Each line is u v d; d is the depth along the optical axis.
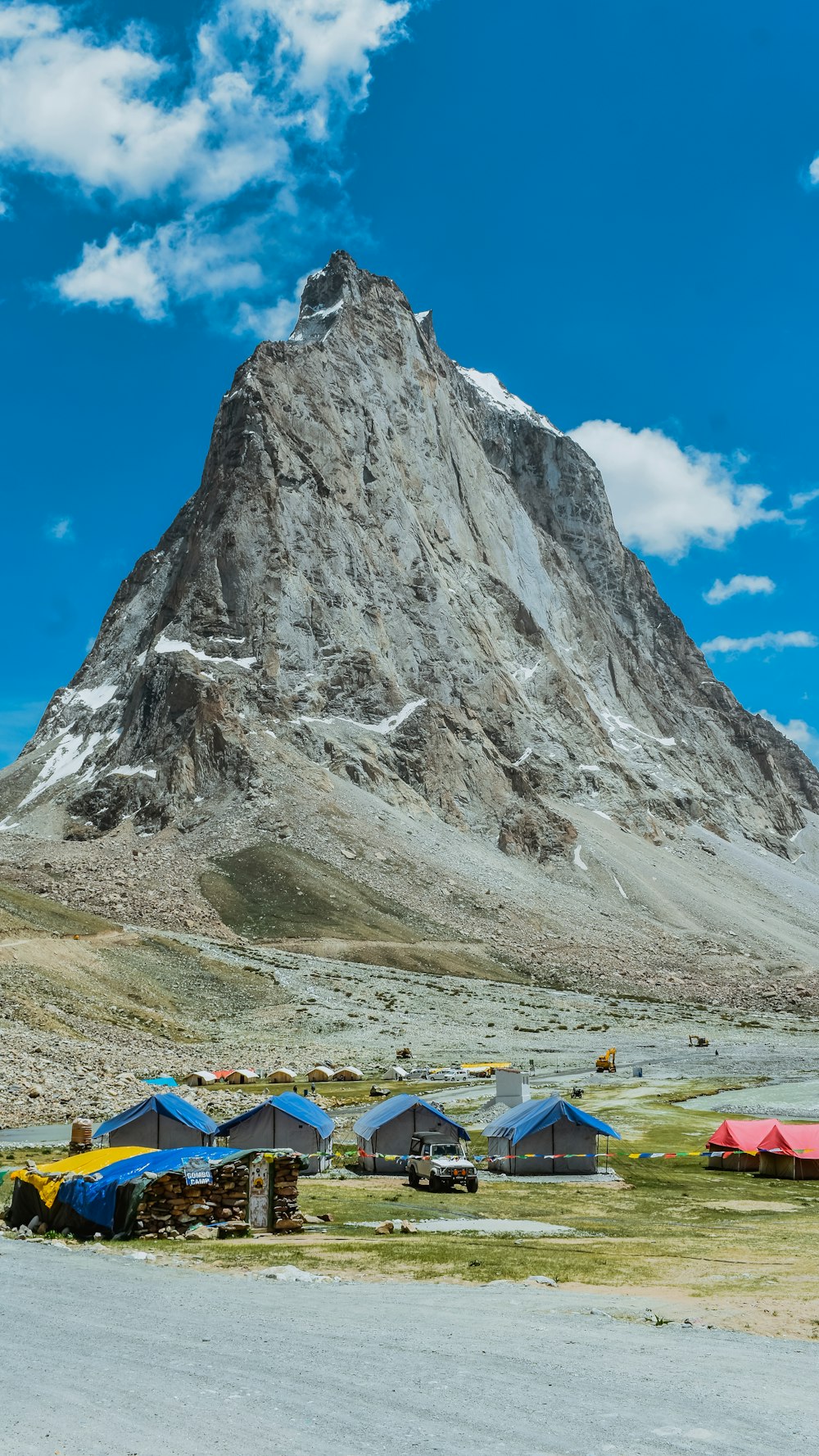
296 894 195.12
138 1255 26.12
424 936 192.62
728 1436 12.20
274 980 141.88
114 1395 13.31
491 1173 51.84
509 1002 157.00
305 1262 25.56
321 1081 93.44
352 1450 11.40
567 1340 17.20
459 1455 11.27
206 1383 13.96
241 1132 49.00
